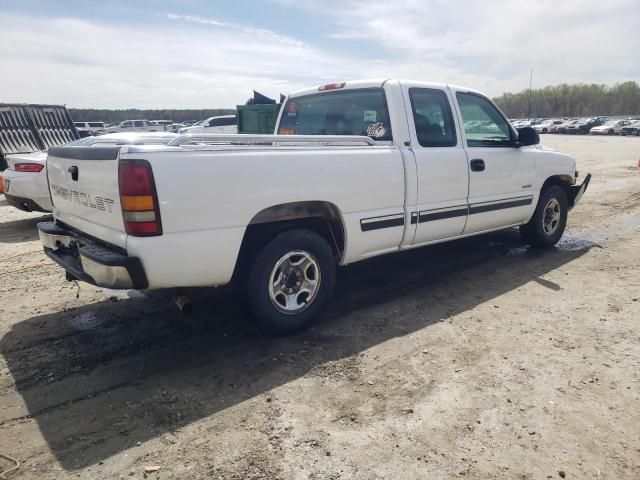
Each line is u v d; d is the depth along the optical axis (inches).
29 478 88.7
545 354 133.4
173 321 158.1
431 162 169.9
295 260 144.8
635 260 220.4
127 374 125.6
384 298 177.8
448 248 246.1
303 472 89.8
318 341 143.4
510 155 203.3
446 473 89.3
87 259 120.9
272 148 132.3
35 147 446.0
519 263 218.8
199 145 124.1
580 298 174.7
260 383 120.7
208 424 104.4
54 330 151.4
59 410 109.7
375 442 98.0
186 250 118.2
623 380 119.5
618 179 527.5
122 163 111.3
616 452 94.3
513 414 106.5
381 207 157.9
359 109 176.1
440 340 142.9
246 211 126.3
